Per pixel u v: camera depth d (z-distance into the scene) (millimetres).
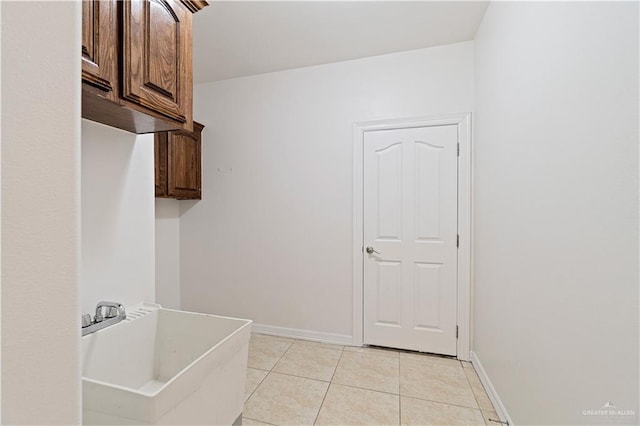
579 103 1003
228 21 2082
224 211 3014
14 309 347
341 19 2066
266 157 2873
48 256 384
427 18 2057
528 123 1366
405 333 2520
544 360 1229
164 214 2973
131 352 1118
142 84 960
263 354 2451
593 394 936
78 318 420
